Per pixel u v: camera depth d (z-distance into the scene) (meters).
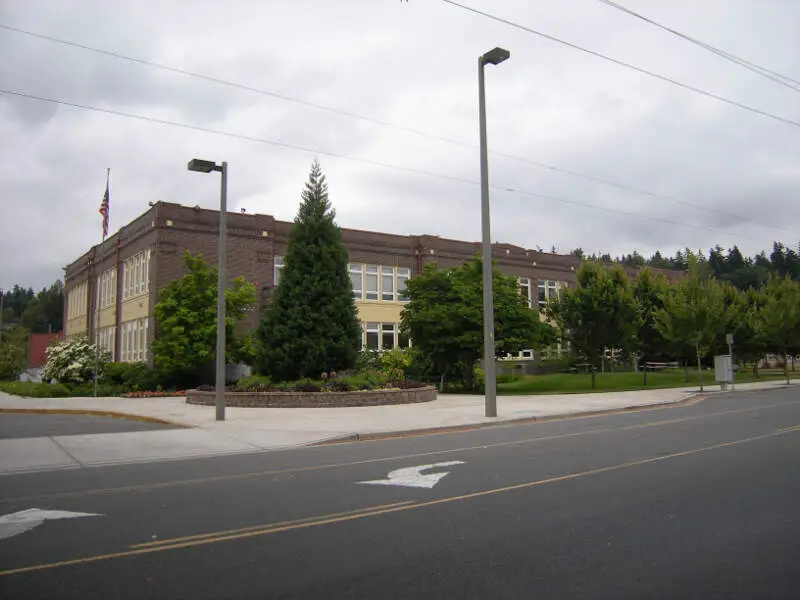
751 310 42.81
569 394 27.83
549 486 8.30
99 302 36.06
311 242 23.56
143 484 8.93
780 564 5.29
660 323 34.66
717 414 18.27
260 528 6.45
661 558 5.43
